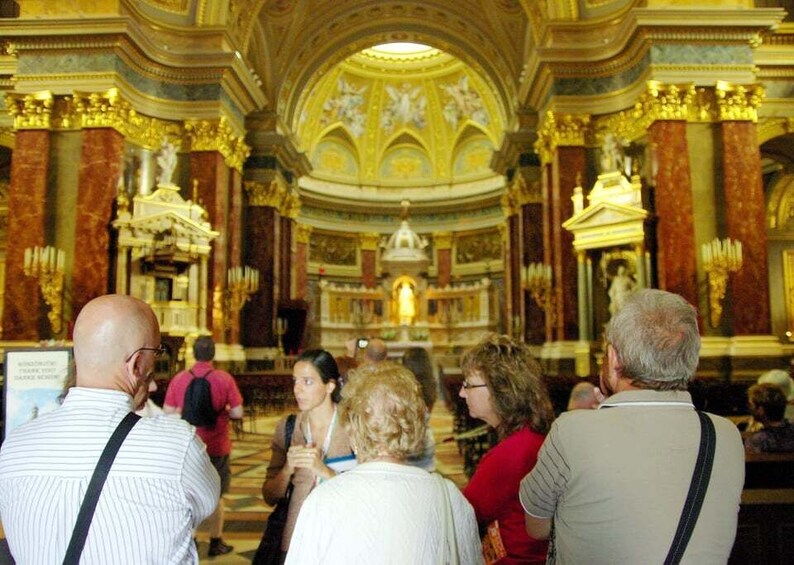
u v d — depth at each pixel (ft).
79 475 5.77
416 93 104.01
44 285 40.86
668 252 39.32
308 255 99.19
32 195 42.50
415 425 6.42
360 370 7.29
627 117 44.83
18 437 6.15
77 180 43.14
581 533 5.86
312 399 10.52
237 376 46.55
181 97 49.16
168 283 46.32
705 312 39.11
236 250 53.31
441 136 106.42
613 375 6.76
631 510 5.59
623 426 5.95
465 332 88.84
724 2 40.81
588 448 5.92
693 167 40.40
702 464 5.69
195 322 45.70
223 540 18.78
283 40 67.15
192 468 6.19
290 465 8.91
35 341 41.42
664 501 5.56
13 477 5.87
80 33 42.55
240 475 28.19
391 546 5.58
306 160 76.33
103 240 42.24
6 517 5.90
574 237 44.93
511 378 8.55
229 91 51.08
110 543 5.68
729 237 39.34
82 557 5.62
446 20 72.54
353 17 73.10
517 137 61.11
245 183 63.93
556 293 46.68
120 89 44.16
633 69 44.06
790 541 10.64
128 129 45.93
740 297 38.78
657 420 5.95
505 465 8.08
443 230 104.99
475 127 103.91
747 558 10.60
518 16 63.93
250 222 64.03
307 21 69.05
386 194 108.06
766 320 38.70
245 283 51.83
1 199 61.16
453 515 6.05
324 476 8.75
